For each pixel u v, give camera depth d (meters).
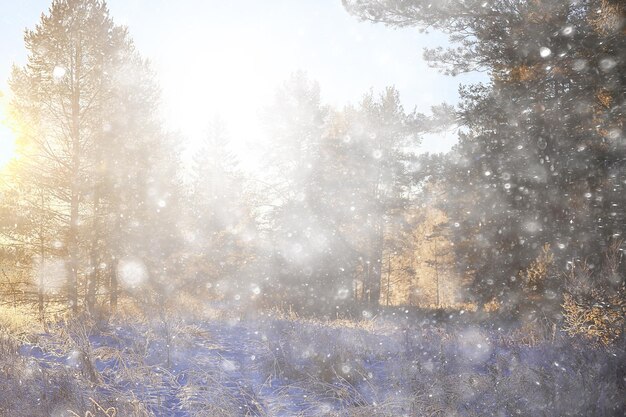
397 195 29.27
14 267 15.95
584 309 8.37
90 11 16.98
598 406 5.11
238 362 7.31
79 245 16.25
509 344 8.95
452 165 19.83
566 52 14.11
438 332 10.96
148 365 6.66
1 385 5.28
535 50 14.87
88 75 17.09
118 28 17.59
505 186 17.59
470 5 15.52
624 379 5.82
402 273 43.09
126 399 5.30
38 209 16.20
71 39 16.67
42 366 6.19
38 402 5.04
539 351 7.59
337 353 7.39
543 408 5.07
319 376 6.69
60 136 17.11
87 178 16.94
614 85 13.27
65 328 8.48
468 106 17.55
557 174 15.58
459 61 17.02
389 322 15.38
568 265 13.38
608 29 12.48
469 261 22.03
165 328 8.08
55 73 16.59
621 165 14.14
